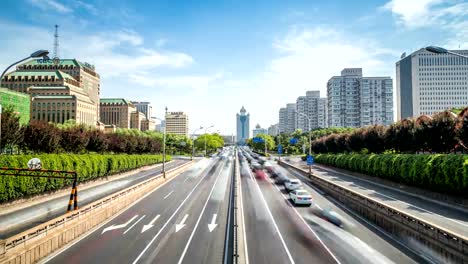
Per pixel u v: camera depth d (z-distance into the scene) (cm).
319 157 8450
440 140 4156
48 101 16588
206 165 9075
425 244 2045
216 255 2006
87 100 18650
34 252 1877
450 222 2469
